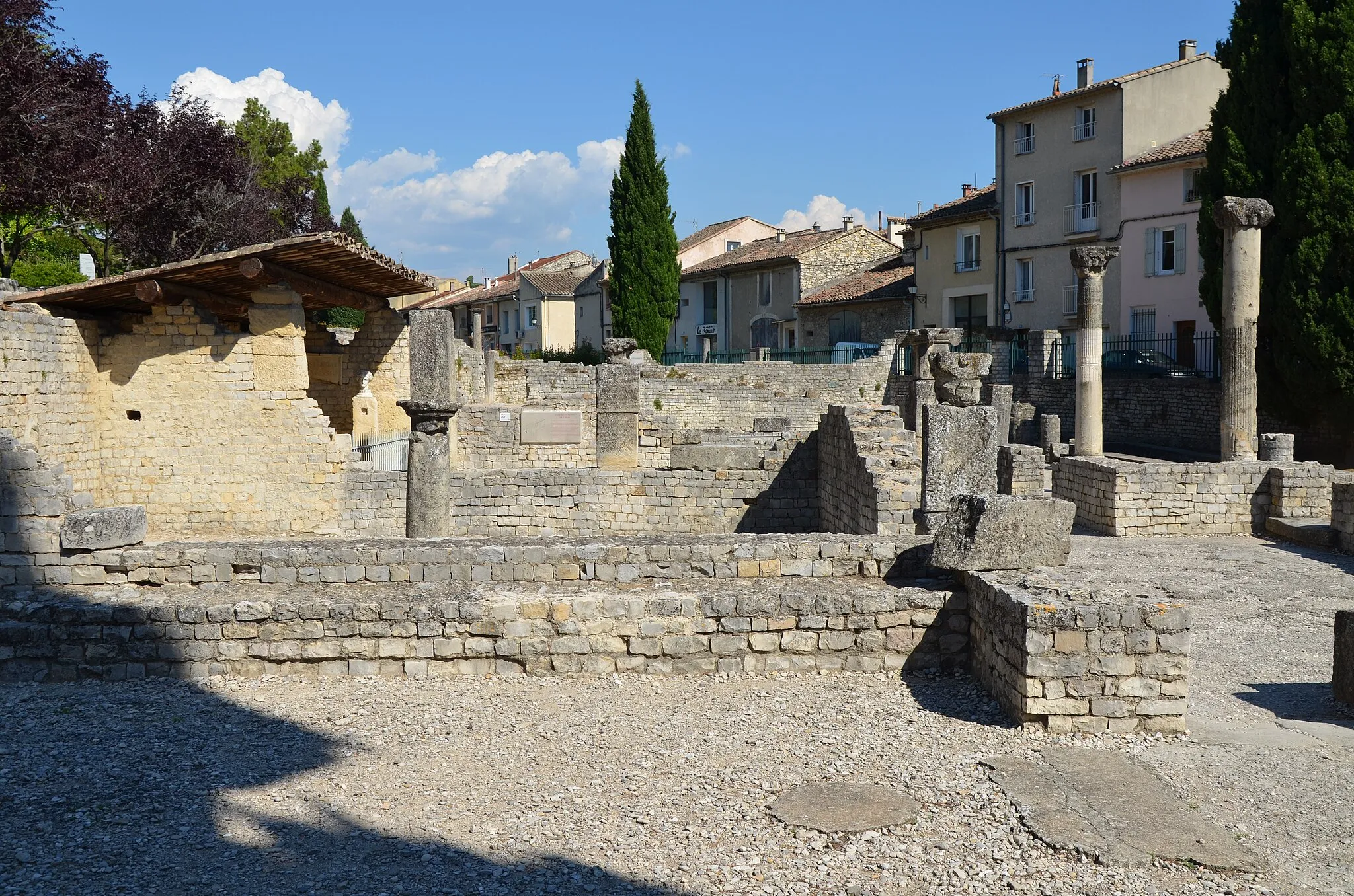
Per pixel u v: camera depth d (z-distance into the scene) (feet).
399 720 25.26
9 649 28.40
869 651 28.96
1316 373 87.92
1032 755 22.67
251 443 62.90
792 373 148.25
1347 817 19.63
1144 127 137.28
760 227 238.27
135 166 101.09
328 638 28.48
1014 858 17.90
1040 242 148.15
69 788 21.16
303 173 212.23
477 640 28.50
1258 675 30.89
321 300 73.15
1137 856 17.81
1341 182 85.92
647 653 28.66
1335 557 52.16
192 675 28.45
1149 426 116.47
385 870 17.53
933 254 163.63
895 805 19.99
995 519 28.66
